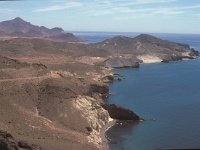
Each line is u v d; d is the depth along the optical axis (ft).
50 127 277.03
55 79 399.85
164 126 339.77
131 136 310.45
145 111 397.80
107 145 287.89
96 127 323.57
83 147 251.60
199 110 402.72
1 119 253.85
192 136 310.65
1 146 190.80
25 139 221.66
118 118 357.20
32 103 323.37
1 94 313.12
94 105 347.77
